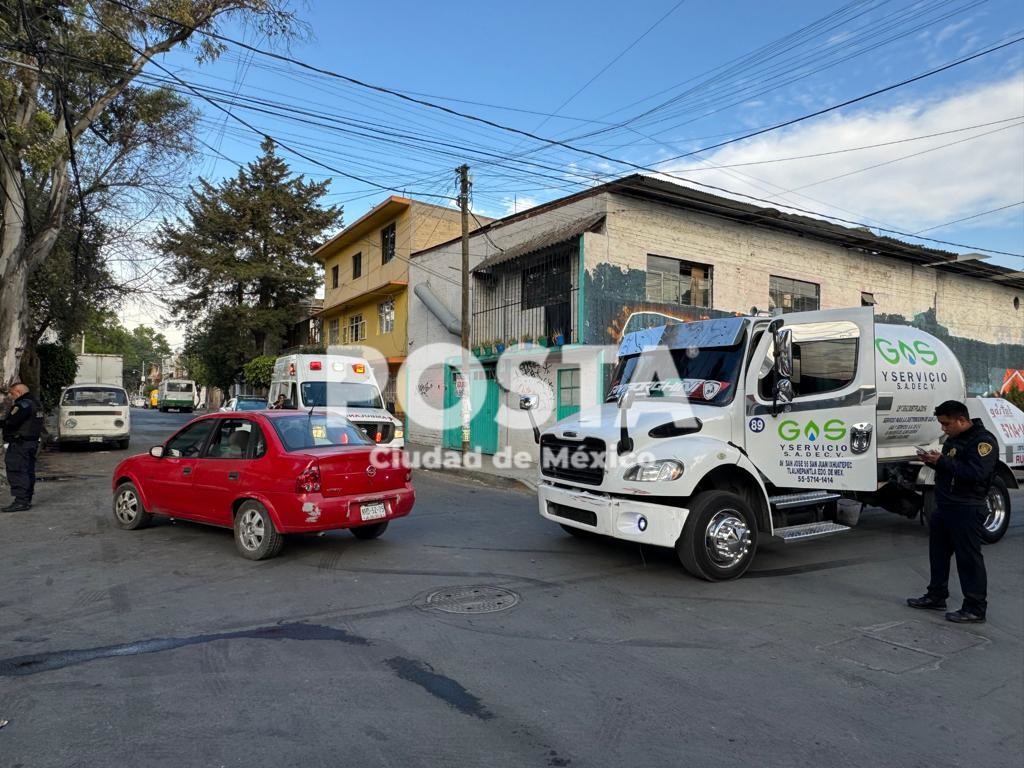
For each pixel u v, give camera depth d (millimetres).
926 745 3344
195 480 7285
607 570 6559
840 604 5602
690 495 6316
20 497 9391
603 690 3904
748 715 3623
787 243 18094
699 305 16516
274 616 5121
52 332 27312
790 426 6574
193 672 4090
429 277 21781
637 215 15320
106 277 18656
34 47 10812
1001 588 6188
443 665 4230
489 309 18328
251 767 3055
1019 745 3365
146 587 5828
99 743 3248
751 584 6176
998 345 23766
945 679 4129
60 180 13195
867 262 20000
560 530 8430
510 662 4293
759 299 17422
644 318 15289
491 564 6742
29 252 12773
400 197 22859
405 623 4996
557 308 15594
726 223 16875
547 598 5648
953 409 5203
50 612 5176
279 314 34500
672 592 5863
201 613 5172
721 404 6715
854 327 6316
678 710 3666
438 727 3439
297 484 6441
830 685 4020
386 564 6688
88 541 7535
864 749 3293
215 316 34406
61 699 3715
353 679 4008
